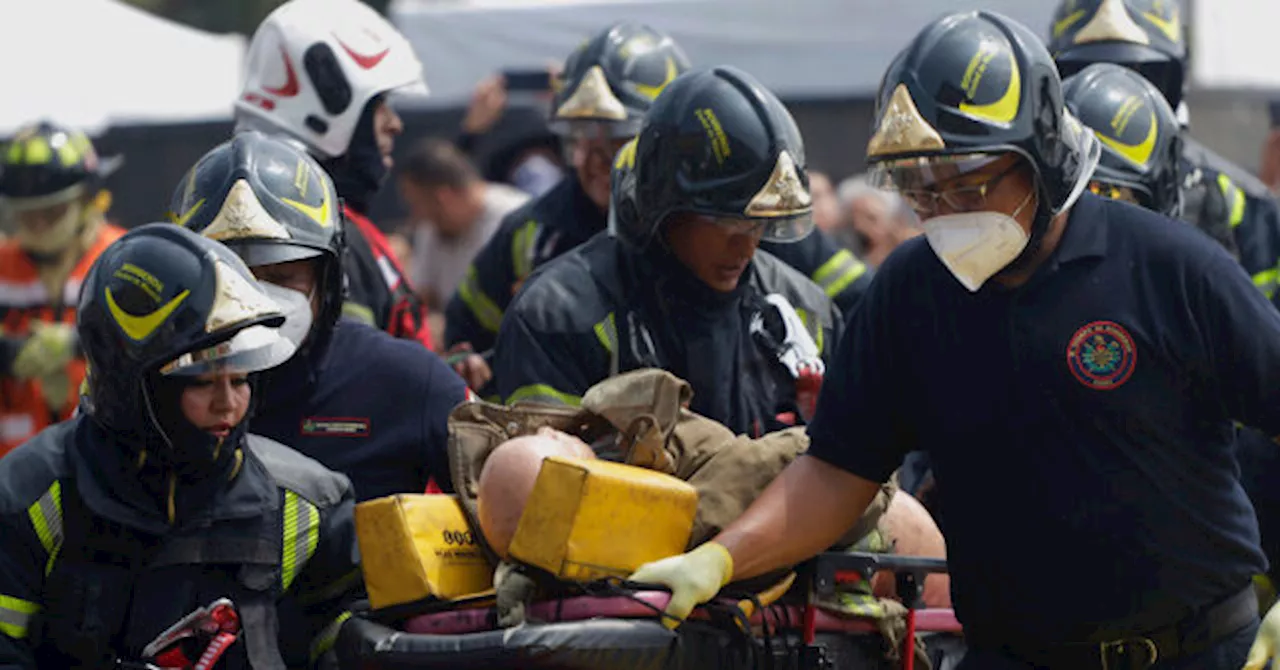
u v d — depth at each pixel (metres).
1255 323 8.24
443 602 8.85
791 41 26.09
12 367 16.69
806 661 8.92
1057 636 8.70
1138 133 12.17
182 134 27.12
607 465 8.81
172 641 8.64
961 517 8.84
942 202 8.29
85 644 8.59
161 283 8.55
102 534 8.64
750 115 10.47
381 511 8.94
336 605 9.39
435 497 9.15
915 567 9.14
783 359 11.00
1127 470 8.42
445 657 8.42
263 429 10.41
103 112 29.62
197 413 8.62
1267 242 14.38
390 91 13.79
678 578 8.58
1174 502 8.45
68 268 17.31
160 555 8.73
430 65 27.55
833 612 9.06
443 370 10.72
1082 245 8.41
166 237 8.76
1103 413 8.38
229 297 8.59
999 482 8.64
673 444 9.35
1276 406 8.30
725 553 8.77
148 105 30.08
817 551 9.08
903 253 8.89
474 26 27.34
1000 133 8.08
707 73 10.69
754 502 9.10
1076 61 14.62
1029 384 8.47
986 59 8.17
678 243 10.77
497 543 8.88
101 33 30.25
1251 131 24.67
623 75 14.43
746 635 8.67
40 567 8.59
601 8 27.09
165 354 8.45
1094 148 8.70
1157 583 8.51
